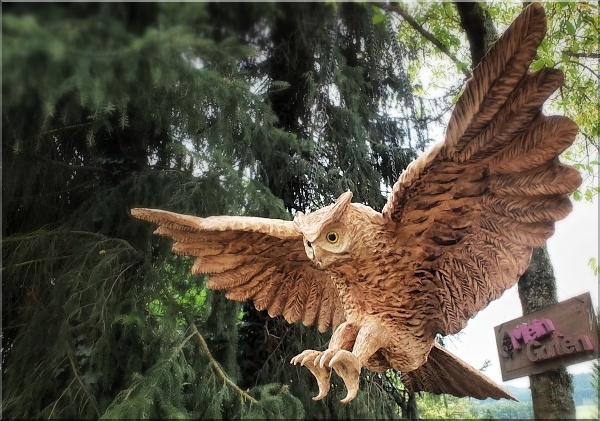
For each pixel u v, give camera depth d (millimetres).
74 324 2650
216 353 2982
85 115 2016
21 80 1131
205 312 2725
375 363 1425
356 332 1328
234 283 1587
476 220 1271
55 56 1114
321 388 1212
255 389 2797
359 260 1286
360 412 3055
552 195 1178
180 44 1435
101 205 2758
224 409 2777
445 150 1124
